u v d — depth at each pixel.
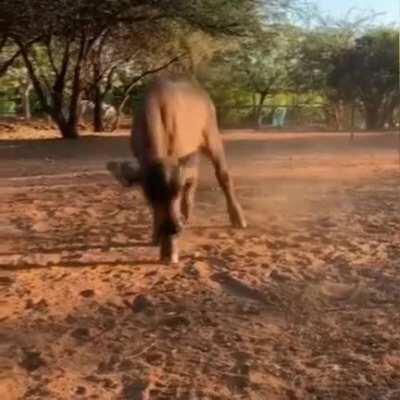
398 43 46.97
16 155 25.47
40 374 5.66
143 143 8.30
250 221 11.41
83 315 7.04
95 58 37.84
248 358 5.90
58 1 27.05
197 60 39.31
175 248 8.82
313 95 55.47
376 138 33.72
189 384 5.44
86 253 9.42
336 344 6.20
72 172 19.47
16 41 32.69
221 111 52.09
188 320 6.80
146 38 35.22
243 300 7.43
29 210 12.98
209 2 29.12
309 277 8.20
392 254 9.25
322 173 18.03
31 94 53.44
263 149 26.66
